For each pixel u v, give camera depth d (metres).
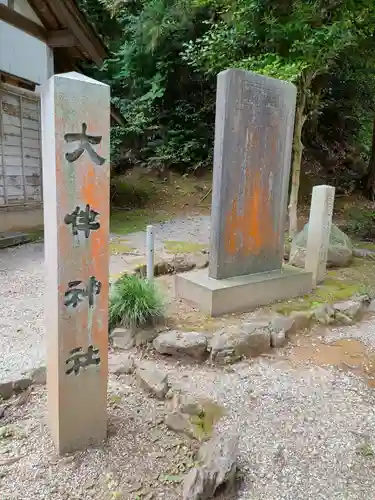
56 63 8.45
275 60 5.46
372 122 12.50
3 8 6.26
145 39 10.32
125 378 2.77
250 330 3.34
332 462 2.11
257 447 2.20
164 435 2.24
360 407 2.62
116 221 8.80
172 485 1.91
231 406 2.56
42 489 1.85
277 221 4.34
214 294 3.66
